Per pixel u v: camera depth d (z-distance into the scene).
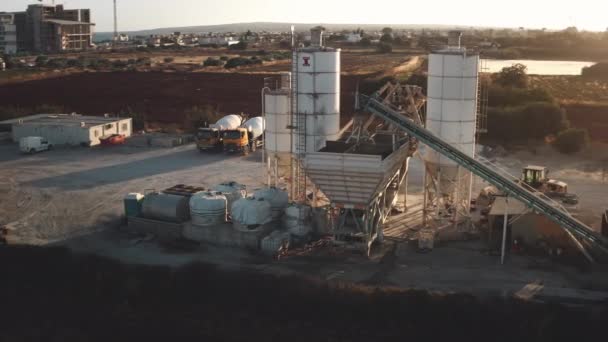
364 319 29.41
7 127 81.12
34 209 47.84
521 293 32.34
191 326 29.17
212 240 40.19
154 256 38.00
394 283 33.78
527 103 80.31
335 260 37.50
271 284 32.34
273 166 46.12
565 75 146.38
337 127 42.56
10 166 62.69
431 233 38.88
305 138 42.00
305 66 41.06
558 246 37.66
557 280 34.12
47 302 31.67
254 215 39.09
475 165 37.34
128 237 41.53
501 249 38.28
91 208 48.09
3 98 111.56
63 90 118.81
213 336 28.19
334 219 38.88
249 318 29.83
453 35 41.56
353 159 35.53
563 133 67.81
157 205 41.88
